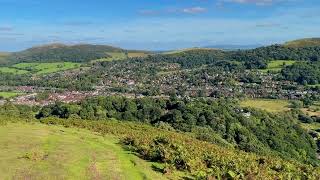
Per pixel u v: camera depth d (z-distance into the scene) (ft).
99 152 199.41
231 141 414.82
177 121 455.63
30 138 217.15
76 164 167.53
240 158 215.72
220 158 199.41
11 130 242.37
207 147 252.21
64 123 320.91
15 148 188.34
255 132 451.53
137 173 168.04
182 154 189.26
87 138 243.19
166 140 233.35
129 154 204.95
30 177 143.23
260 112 550.36
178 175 173.27
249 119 486.38
